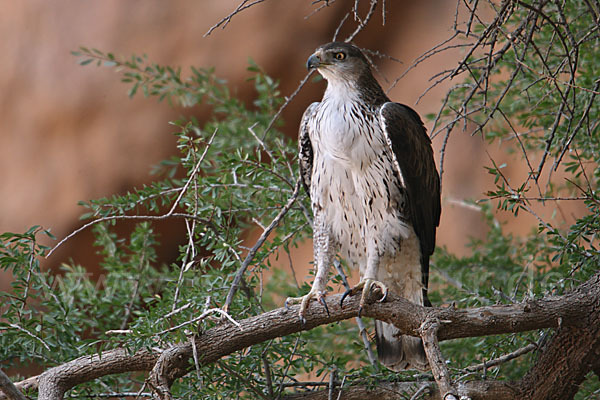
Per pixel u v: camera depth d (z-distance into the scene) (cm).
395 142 915
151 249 1071
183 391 840
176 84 1309
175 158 989
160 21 1811
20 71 1847
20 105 1842
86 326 1008
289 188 979
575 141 938
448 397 646
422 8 1825
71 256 1770
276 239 904
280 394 838
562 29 932
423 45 1812
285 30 1789
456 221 1717
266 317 777
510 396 794
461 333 729
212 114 1756
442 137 1741
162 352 765
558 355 763
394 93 1814
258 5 1783
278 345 840
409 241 949
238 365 809
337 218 958
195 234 945
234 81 1795
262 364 866
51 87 1830
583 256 791
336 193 947
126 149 1798
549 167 1472
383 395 834
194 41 1798
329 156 935
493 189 1583
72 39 1839
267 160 1265
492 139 1130
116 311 1050
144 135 1794
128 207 871
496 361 811
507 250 1209
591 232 783
